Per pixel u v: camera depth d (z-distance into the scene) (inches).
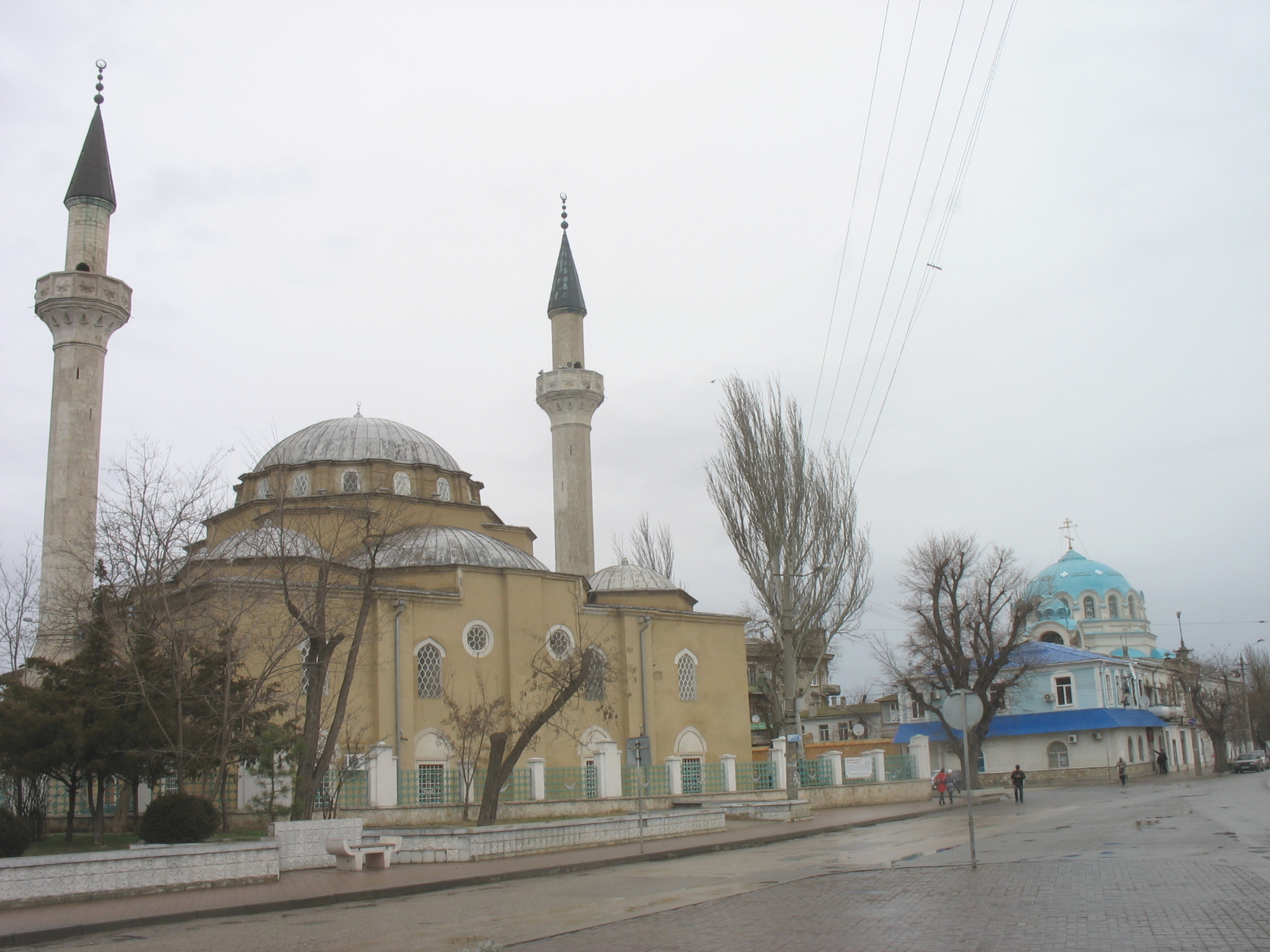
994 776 2623.0
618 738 1638.8
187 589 1098.1
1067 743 2554.1
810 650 1851.6
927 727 2674.7
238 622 1186.6
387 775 1245.1
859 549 1827.0
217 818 936.9
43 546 1481.3
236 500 1775.3
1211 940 425.4
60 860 703.1
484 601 1519.4
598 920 571.2
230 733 1032.8
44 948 560.4
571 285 2258.9
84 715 984.9
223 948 538.0
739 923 531.2
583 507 2137.1
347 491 1707.7
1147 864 697.0
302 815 999.0
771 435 1775.3
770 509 1743.4
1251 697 3762.3
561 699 1231.5
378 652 1374.3
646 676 1689.2
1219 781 2158.0
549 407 2180.1
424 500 1710.1
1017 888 603.2
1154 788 1932.8
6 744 971.3
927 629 2297.0
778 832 1195.3
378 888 762.2
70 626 1288.1
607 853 997.2
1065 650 2714.1
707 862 928.3
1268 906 503.5
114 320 1601.9
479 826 1078.4
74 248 1628.9
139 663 1020.5
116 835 1111.6
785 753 1630.2
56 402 1552.7
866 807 1656.0
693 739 1743.4
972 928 474.3
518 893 741.3
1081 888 592.4
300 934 576.4
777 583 1742.1
